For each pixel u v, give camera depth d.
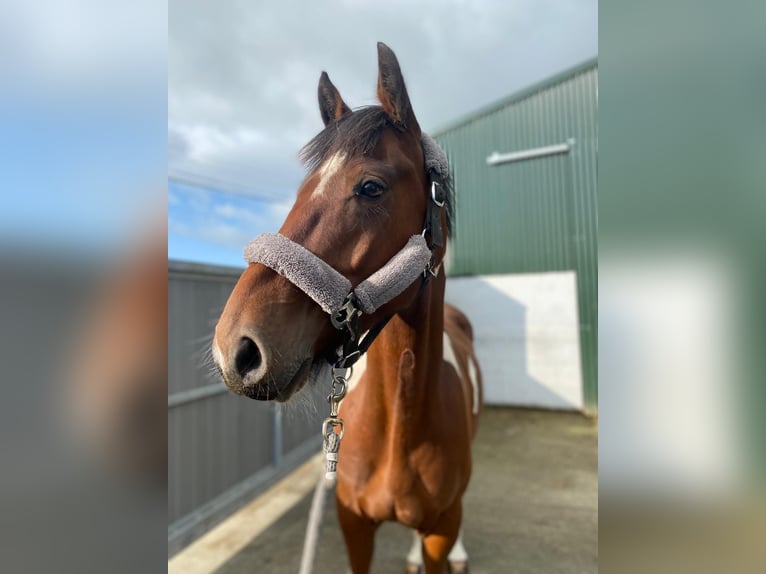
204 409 2.38
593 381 4.76
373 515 1.21
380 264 0.82
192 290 2.33
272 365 0.70
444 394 1.25
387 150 0.88
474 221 5.46
